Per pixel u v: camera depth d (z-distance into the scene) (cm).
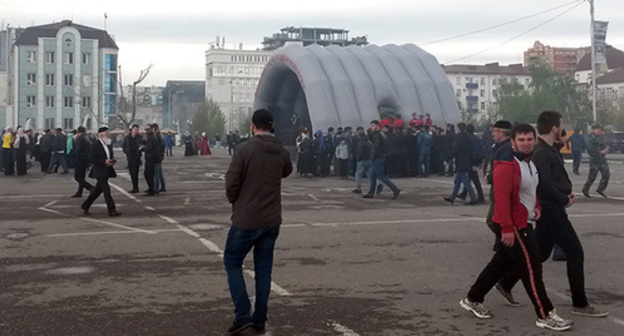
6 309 559
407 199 1548
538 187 553
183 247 870
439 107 3788
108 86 9512
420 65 3981
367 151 1608
